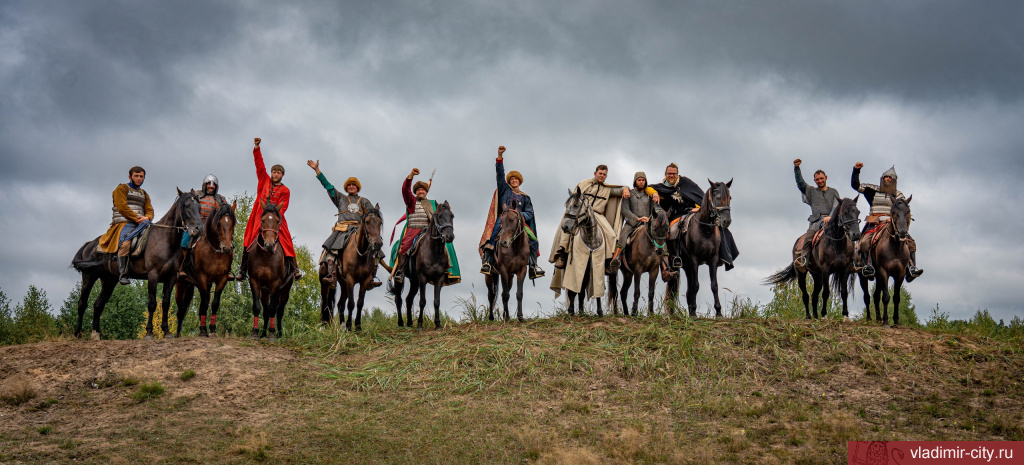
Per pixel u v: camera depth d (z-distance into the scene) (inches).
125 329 1166.3
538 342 445.4
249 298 1034.1
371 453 306.8
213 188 492.4
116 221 470.9
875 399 370.0
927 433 323.0
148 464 288.8
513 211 489.1
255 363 426.0
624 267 523.8
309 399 379.2
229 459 297.1
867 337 447.5
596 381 399.9
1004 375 398.0
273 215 472.1
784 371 406.9
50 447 306.5
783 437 321.7
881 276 489.4
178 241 461.4
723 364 415.2
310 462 297.3
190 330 1010.7
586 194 519.5
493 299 526.9
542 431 331.6
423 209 534.9
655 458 295.7
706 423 341.1
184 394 375.9
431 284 538.0
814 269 514.0
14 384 374.9
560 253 521.0
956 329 546.0
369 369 422.6
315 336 491.2
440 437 326.0
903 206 467.2
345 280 526.9
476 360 425.4
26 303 936.9
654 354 425.4
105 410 354.9
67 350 431.2
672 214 557.0
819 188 527.5
